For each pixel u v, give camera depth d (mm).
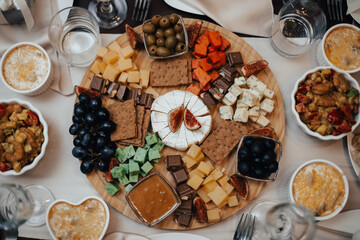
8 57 571
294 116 574
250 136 515
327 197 524
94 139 525
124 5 615
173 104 564
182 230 539
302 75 555
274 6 623
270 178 519
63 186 560
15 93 588
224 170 552
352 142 557
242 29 605
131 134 535
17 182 560
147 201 519
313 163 534
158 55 559
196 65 570
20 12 581
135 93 562
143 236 534
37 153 541
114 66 583
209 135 551
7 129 534
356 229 531
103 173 546
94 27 590
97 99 534
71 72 595
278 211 462
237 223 544
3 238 526
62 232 523
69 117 583
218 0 609
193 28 577
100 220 527
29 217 495
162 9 617
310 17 595
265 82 578
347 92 550
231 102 556
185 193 528
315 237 535
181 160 541
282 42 594
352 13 598
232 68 565
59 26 593
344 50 576
